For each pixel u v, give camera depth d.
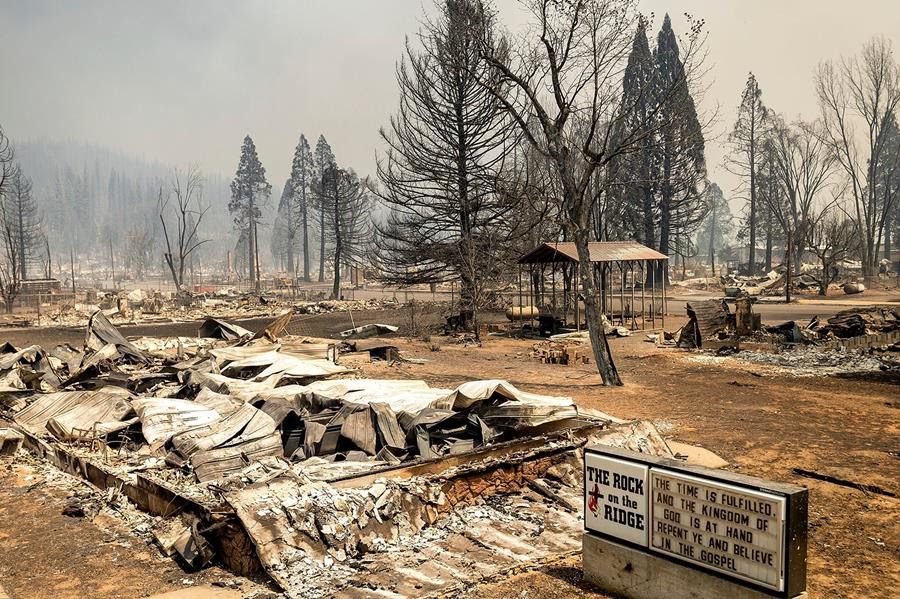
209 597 7.63
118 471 12.05
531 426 12.95
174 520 9.46
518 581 7.82
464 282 44.31
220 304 71.12
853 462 12.72
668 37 77.25
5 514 10.81
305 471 10.71
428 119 44.78
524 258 40.50
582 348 32.91
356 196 94.69
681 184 77.56
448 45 42.50
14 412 17.62
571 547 8.85
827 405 18.27
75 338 43.53
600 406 18.62
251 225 141.62
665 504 6.97
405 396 14.97
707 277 102.50
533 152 45.78
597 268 45.69
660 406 18.55
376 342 32.94
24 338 43.44
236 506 8.63
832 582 7.77
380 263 48.31
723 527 6.50
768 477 11.94
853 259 101.94
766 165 94.06
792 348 29.50
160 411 14.72
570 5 21.41
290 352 24.98
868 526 9.55
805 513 6.14
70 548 9.27
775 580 6.10
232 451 12.49
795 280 81.06
